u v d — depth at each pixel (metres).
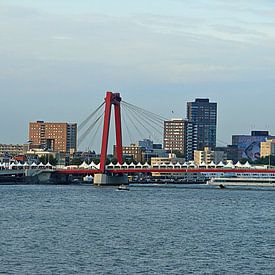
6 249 191.88
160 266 172.75
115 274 163.38
